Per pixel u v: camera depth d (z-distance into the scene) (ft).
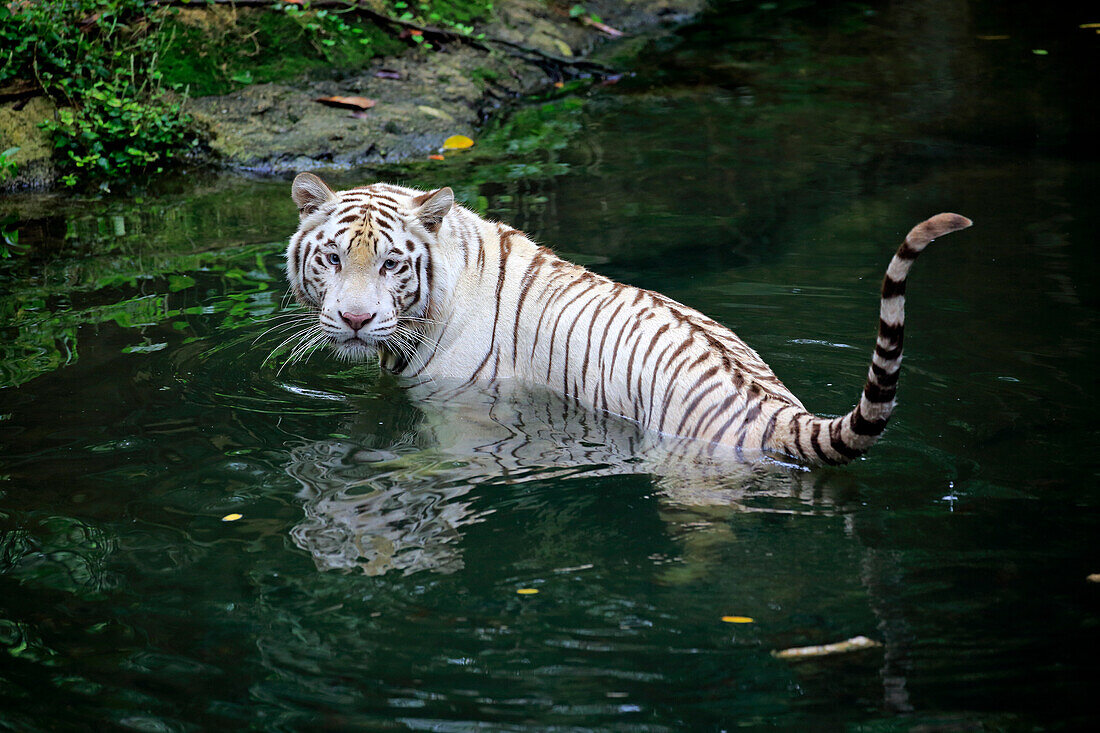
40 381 28.50
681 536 20.81
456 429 26.20
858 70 60.49
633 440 25.41
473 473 23.80
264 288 35.37
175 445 25.13
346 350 28.35
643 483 23.15
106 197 46.16
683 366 25.54
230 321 32.71
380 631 18.07
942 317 31.71
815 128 51.67
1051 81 57.06
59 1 50.78
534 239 38.83
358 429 26.20
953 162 46.26
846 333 31.19
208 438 25.54
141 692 16.65
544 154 49.42
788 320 32.14
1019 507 21.26
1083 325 30.63
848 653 17.06
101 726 15.89
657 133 51.78
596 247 38.19
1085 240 37.14
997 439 24.27
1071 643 17.04
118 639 17.98
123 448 24.91
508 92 58.49
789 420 23.49
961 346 29.66
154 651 17.65
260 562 20.20
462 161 49.03
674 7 71.26
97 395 27.73
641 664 17.03
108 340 31.22
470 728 15.69
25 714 16.19
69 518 21.84
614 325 27.02
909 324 31.35
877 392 20.77
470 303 29.14
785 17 71.31
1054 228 38.42
